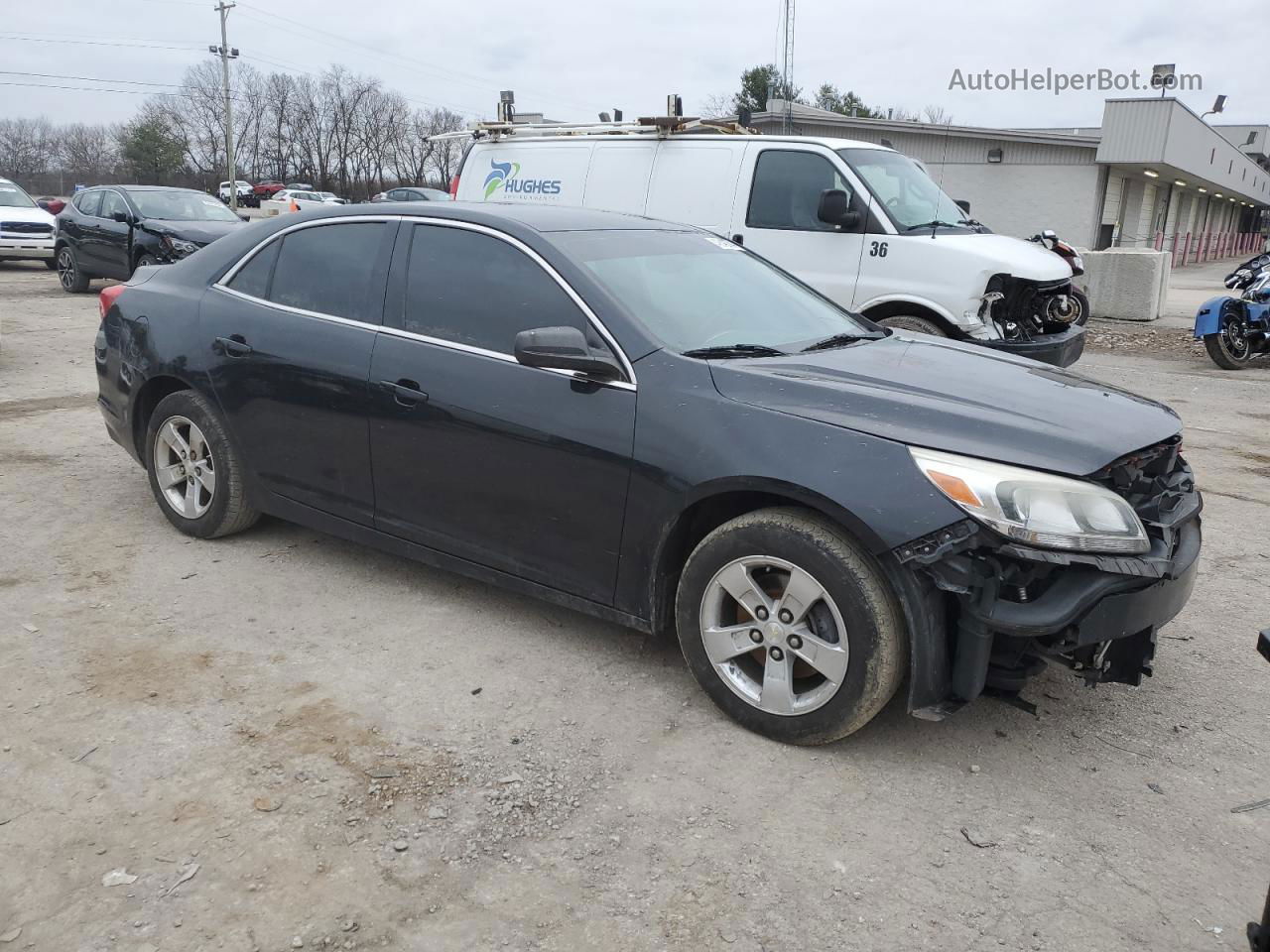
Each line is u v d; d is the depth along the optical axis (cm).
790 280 461
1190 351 1263
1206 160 3581
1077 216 3069
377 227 417
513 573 377
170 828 272
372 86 8838
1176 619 430
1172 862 272
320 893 250
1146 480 326
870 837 279
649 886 257
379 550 436
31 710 328
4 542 476
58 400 791
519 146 969
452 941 237
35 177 8988
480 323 378
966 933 244
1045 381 360
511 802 289
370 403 398
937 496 285
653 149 889
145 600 417
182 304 470
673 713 341
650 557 338
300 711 334
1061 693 364
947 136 3141
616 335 348
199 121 8581
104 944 231
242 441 451
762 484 307
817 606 311
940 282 763
